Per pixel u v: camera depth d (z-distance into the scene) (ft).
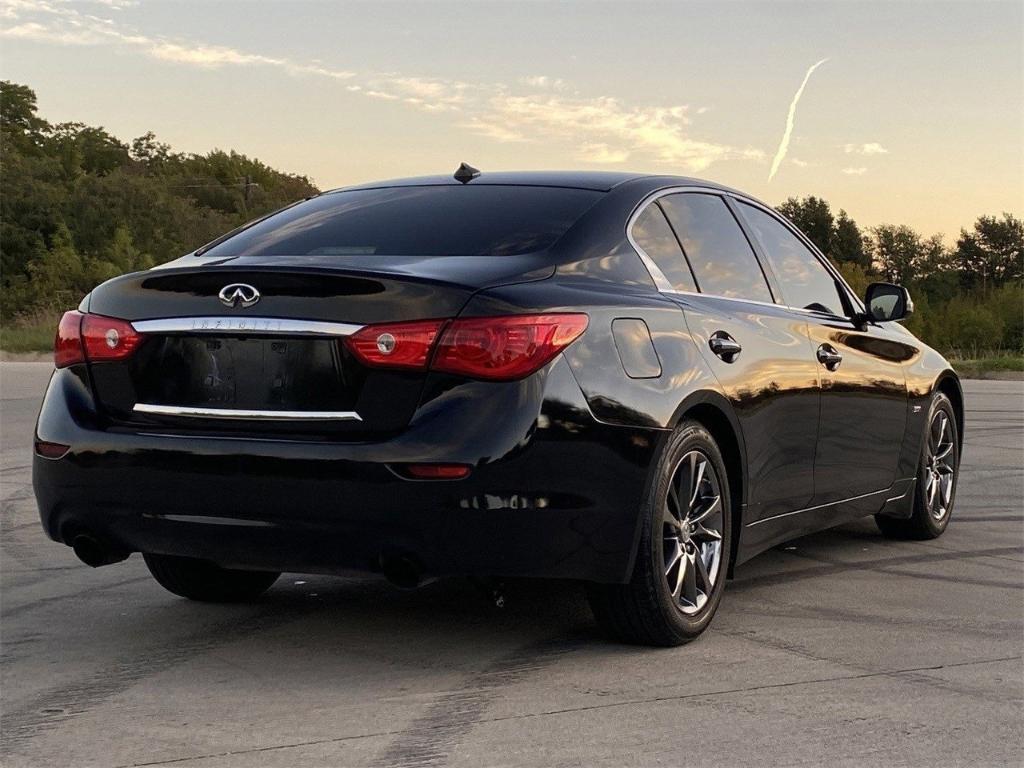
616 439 11.65
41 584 16.03
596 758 9.47
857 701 10.93
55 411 12.35
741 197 16.10
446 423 10.89
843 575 16.58
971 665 12.12
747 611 14.48
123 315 12.15
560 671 11.93
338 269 11.35
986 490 23.77
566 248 12.57
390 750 9.70
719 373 13.28
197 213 224.33
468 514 10.85
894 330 18.67
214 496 11.37
